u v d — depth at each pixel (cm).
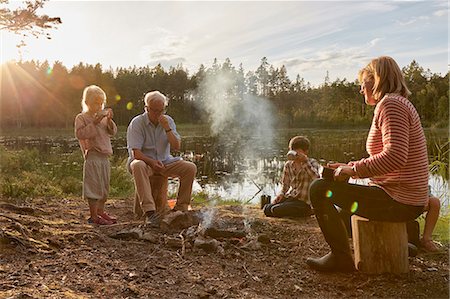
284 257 358
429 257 361
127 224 443
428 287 296
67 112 6172
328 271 323
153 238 384
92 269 300
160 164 483
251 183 1077
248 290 286
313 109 5128
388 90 315
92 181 465
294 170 496
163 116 495
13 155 987
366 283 302
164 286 279
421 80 4753
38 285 260
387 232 313
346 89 5316
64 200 629
